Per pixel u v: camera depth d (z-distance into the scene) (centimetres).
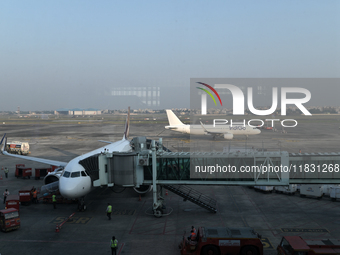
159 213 3023
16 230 2689
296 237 2003
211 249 2050
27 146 7294
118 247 2312
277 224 2802
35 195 3566
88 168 3191
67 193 2950
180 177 3123
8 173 5319
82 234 2588
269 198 3731
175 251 2239
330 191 3588
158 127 15575
